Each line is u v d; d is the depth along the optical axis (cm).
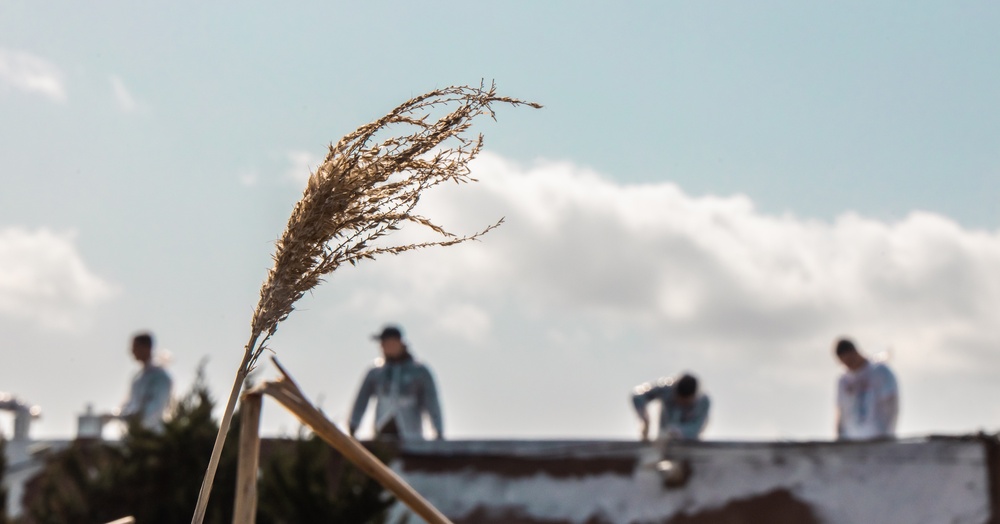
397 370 1028
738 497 826
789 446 826
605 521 840
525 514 848
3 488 820
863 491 805
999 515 773
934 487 792
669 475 824
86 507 724
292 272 279
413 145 284
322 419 341
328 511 658
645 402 1066
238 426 743
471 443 864
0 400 965
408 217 283
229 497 722
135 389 1073
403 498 345
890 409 1002
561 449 856
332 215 279
